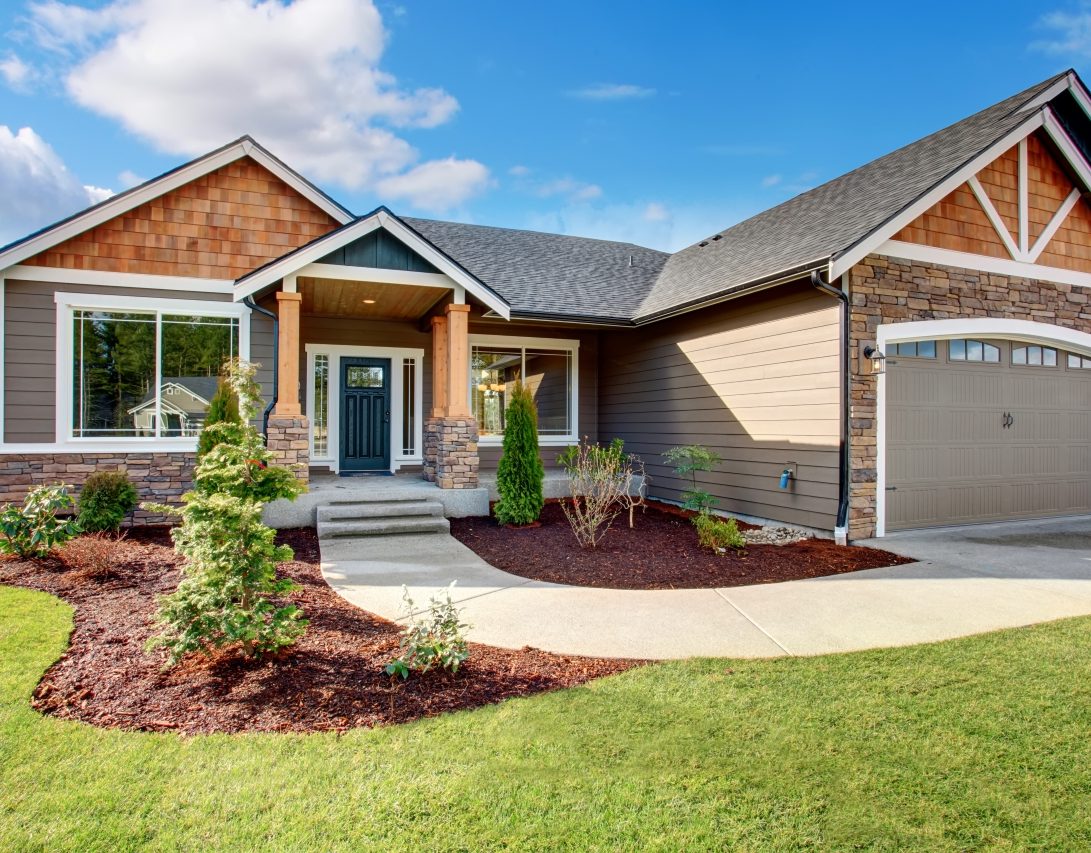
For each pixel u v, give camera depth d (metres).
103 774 2.88
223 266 10.09
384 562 7.18
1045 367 9.81
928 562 7.02
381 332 11.93
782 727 3.33
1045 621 5.05
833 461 8.03
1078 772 2.93
